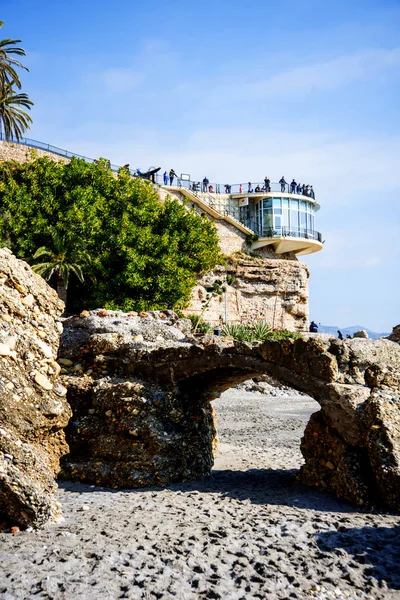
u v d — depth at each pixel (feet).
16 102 154.40
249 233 202.08
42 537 22.82
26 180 134.62
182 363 37.35
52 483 25.17
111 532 23.75
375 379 32.94
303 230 214.28
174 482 35.86
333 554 22.16
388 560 21.88
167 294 128.16
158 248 128.77
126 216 129.70
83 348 41.27
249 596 18.33
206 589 18.52
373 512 28.30
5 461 23.81
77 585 18.16
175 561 20.45
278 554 21.79
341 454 31.91
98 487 34.78
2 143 152.15
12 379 25.61
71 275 132.98
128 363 39.22
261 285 191.21
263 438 61.72
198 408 39.19
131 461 35.27
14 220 125.90
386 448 29.25
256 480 37.40
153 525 25.20
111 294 126.82
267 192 209.87
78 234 127.95
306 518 26.68
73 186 134.51
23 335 26.96
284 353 34.53
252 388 105.81
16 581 18.30
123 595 17.80
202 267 147.64
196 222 141.79
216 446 50.65
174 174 193.26
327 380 33.17
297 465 45.50
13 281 27.43
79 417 37.91
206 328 140.97
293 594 18.60
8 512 23.91
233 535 23.88
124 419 36.11
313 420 35.19
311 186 221.25
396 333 38.27
